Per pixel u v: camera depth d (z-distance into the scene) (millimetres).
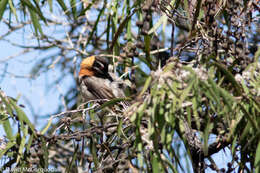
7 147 8016
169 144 6680
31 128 7992
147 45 7754
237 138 7832
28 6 9156
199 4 8133
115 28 9586
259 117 6957
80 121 8625
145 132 7438
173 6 8758
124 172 7535
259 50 7090
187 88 6441
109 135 8688
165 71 6785
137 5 9211
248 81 7207
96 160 8203
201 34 8469
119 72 12602
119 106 9938
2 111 8391
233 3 7820
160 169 6906
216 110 7090
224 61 7602
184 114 7383
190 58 10492
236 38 7680
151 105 6777
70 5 9938
